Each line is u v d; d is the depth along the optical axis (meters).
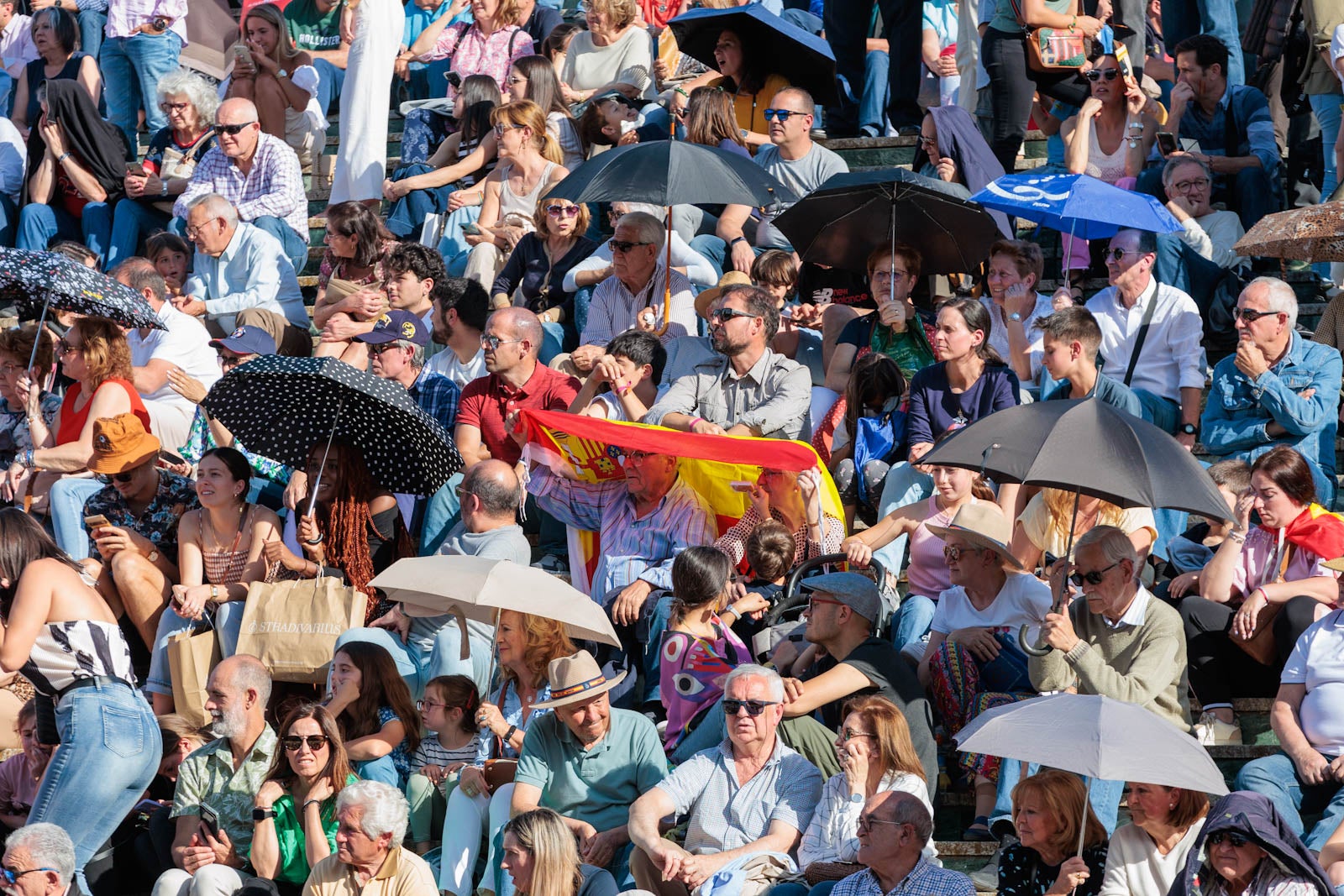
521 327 33.31
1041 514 28.72
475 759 27.09
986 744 21.11
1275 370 31.47
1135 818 22.23
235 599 30.31
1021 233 40.75
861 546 28.84
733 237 39.97
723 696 25.03
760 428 32.34
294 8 53.00
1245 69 48.66
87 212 44.28
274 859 25.53
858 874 22.22
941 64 50.84
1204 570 27.91
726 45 43.62
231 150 42.34
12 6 53.56
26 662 26.02
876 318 34.88
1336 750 24.80
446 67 51.34
